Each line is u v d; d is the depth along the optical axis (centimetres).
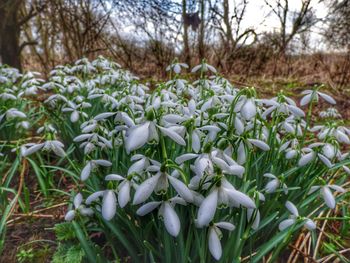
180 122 23
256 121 27
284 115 28
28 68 109
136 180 21
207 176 17
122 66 91
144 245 21
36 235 30
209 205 16
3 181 39
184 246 21
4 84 56
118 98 36
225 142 21
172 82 35
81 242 21
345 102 72
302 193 26
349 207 32
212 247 17
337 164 27
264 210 24
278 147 29
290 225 21
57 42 94
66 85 47
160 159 23
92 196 19
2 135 44
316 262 25
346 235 29
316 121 61
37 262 26
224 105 29
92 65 54
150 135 17
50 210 33
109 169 27
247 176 25
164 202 17
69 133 41
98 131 28
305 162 24
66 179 40
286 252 26
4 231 27
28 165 42
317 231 29
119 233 22
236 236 20
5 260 27
